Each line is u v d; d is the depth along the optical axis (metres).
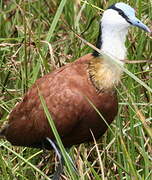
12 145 12.77
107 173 12.52
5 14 15.34
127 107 13.19
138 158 12.55
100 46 12.20
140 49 13.48
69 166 10.77
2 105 13.42
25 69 13.29
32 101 12.13
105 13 12.21
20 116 12.30
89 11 14.39
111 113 12.07
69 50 14.36
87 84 11.90
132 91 13.16
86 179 12.13
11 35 14.96
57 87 11.94
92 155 13.09
